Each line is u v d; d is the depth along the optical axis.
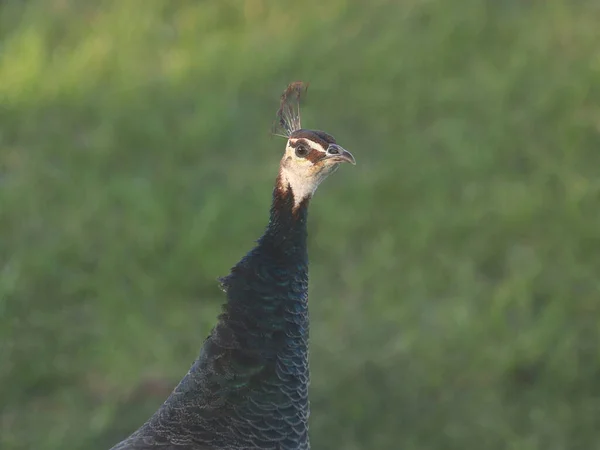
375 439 10.48
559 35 17.48
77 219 13.41
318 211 13.79
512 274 12.65
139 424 10.55
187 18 18.11
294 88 7.19
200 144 15.25
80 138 15.53
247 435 6.27
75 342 11.72
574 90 15.91
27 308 12.07
